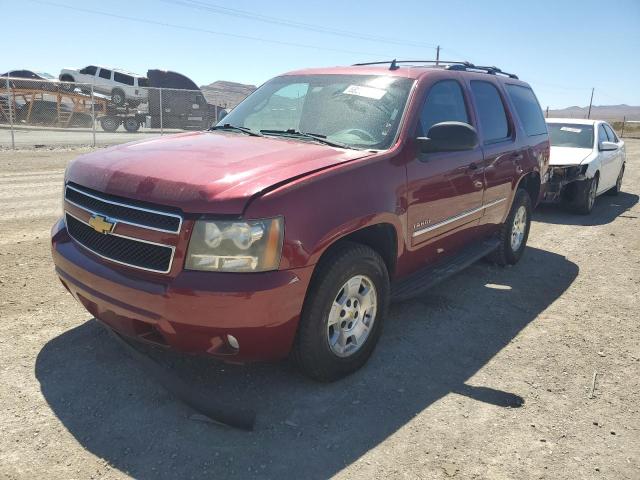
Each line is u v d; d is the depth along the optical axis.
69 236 3.56
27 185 10.70
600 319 4.79
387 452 2.87
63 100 26.05
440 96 4.53
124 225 3.05
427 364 3.83
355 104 4.18
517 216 6.09
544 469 2.79
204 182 2.97
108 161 3.43
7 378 3.37
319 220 3.08
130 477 2.61
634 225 8.90
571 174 9.24
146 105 28.28
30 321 4.17
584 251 7.14
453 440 2.99
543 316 4.82
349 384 3.50
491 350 4.10
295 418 3.12
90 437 2.87
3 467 2.62
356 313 3.55
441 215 4.34
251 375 3.54
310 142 3.89
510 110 5.76
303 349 3.24
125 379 3.43
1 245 6.13
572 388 3.59
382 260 3.62
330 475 2.68
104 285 3.11
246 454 2.80
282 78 4.91
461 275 5.85
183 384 3.07
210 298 2.81
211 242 2.84
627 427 3.18
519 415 3.25
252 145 3.70
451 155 4.40
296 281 2.98
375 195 3.48
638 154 24.38
